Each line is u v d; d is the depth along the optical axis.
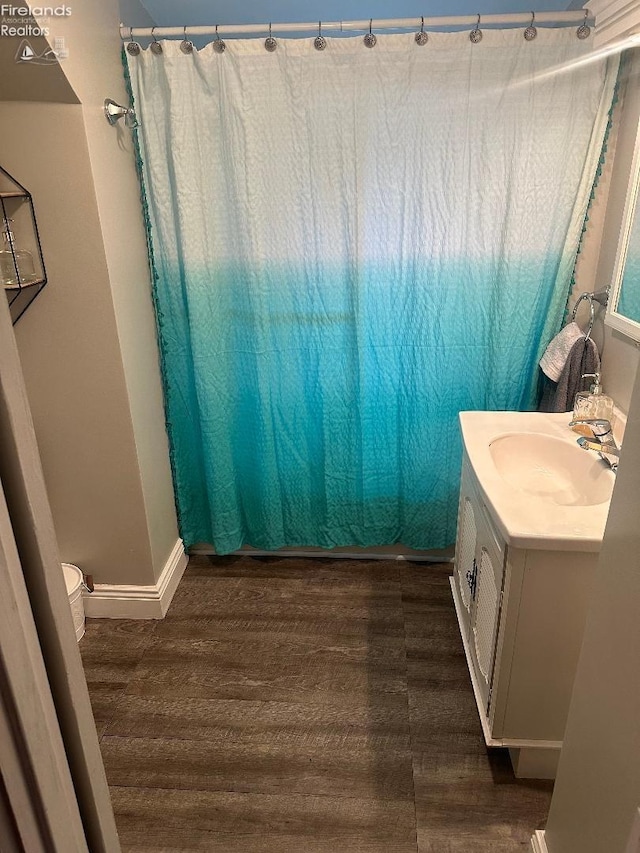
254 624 2.20
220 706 1.85
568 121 1.86
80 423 1.99
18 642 0.54
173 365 2.26
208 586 2.43
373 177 1.96
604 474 1.55
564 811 1.23
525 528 1.30
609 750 1.00
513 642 1.41
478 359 2.17
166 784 1.61
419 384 2.21
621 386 1.83
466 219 1.99
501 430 1.83
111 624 2.22
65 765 0.63
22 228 1.74
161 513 2.30
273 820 1.51
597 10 1.66
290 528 2.54
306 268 2.09
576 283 2.11
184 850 1.45
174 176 1.98
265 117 1.91
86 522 2.13
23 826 0.57
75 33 1.57
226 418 2.33
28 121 1.62
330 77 1.86
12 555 0.53
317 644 2.10
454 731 1.75
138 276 2.04
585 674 1.12
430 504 2.40
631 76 1.78
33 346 1.88
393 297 2.12
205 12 2.18
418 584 2.41
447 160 1.92
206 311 2.14
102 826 0.73
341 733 1.75
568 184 1.93
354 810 1.53
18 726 0.55
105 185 1.77
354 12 2.18
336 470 2.40
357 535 2.52
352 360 2.22
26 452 0.54
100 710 1.84
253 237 2.03
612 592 1.00
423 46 1.80
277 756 1.68
